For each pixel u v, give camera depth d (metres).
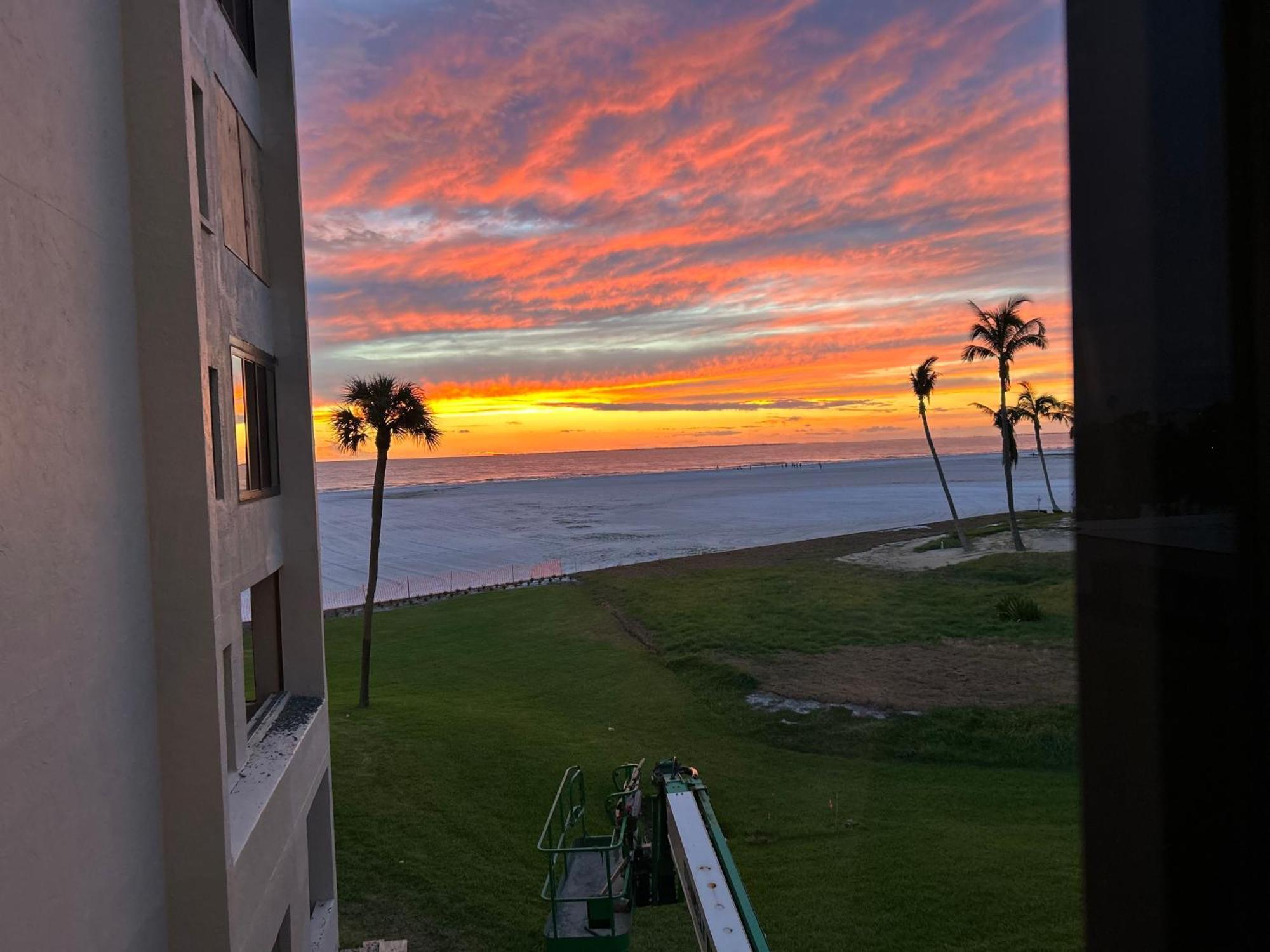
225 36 8.55
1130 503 1.13
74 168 5.02
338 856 13.41
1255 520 1.02
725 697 17.34
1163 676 1.06
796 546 45.41
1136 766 1.09
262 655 10.39
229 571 7.75
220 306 7.72
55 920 4.42
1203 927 1.01
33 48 4.55
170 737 5.95
